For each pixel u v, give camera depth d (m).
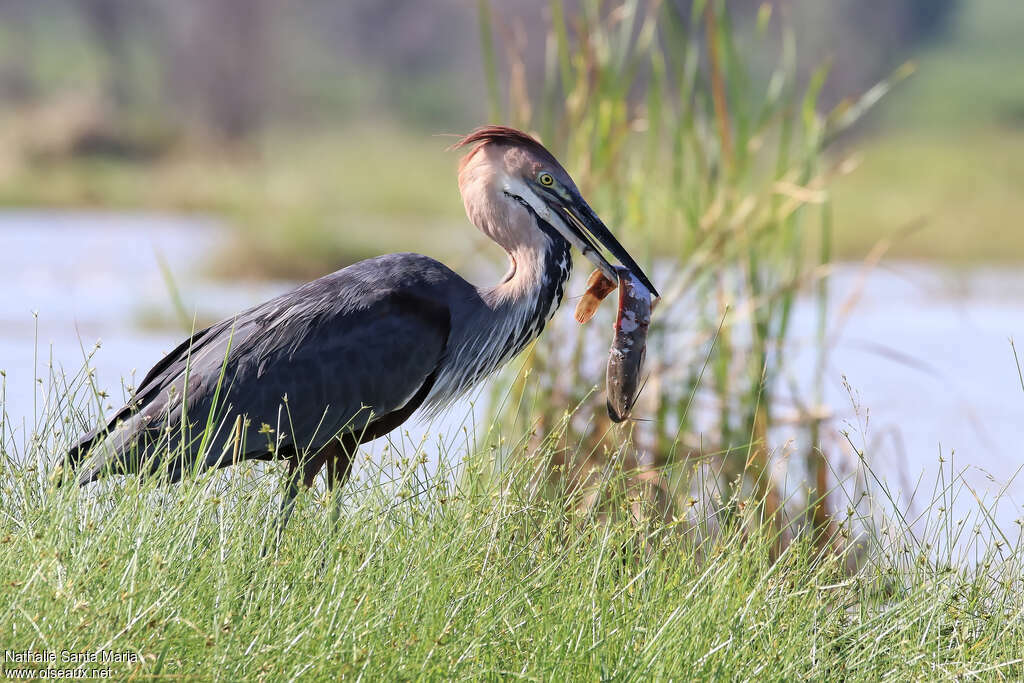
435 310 9.70
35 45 102.12
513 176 10.20
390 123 87.81
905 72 12.01
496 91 12.23
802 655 7.56
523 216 10.24
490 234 10.38
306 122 85.88
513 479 8.34
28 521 7.43
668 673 6.98
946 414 17.31
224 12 80.44
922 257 39.75
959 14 111.38
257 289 29.17
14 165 57.47
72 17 110.94
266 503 8.04
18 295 26.97
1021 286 33.50
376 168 61.53
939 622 8.04
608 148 11.99
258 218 33.69
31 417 14.02
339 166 62.66
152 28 93.81
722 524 8.80
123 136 63.69
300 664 6.54
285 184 51.78
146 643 6.40
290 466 9.38
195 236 40.28
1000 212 47.00
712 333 11.57
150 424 9.05
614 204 12.00
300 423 9.26
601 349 11.57
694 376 11.52
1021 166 63.59
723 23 12.03
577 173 12.05
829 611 8.32
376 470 8.49
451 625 6.93
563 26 12.13
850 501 9.19
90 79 93.75
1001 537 9.32
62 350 20.78
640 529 8.15
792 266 11.77
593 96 12.10
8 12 105.31
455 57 98.19
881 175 59.84
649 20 12.06
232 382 9.17
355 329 9.42
